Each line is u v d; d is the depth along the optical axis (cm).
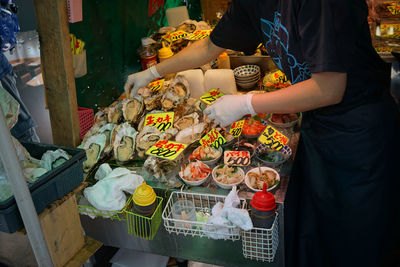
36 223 96
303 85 129
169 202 165
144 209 150
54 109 173
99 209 153
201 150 177
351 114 140
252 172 163
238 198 145
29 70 192
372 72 140
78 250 129
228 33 168
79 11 171
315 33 121
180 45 256
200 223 146
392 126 142
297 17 128
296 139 187
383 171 144
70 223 123
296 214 171
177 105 200
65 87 166
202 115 202
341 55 119
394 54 246
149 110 199
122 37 234
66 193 118
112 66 228
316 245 167
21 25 179
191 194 158
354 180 148
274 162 167
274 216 143
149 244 172
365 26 134
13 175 88
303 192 166
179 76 213
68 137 178
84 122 196
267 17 144
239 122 175
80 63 191
